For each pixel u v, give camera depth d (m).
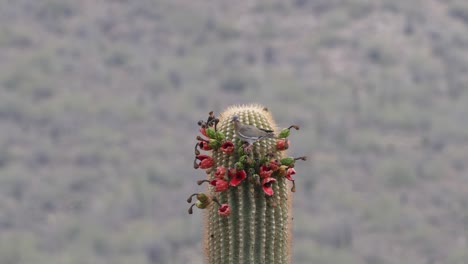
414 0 186.50
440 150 128.62
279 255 16.52
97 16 189.00
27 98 153.62
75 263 97.88
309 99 150.00
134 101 155.00
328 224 95.19
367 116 140.88
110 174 122.75
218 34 183.62
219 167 16.55
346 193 108.25
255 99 154.25
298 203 105.62
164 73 165.62
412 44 174.88
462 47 175.50
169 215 108.75
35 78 160.38
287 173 16.56
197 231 95.31
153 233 98.19
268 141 16.72
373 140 128.88
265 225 16.47
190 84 162.38
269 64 172.00
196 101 155.62
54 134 139.88
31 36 178.62
